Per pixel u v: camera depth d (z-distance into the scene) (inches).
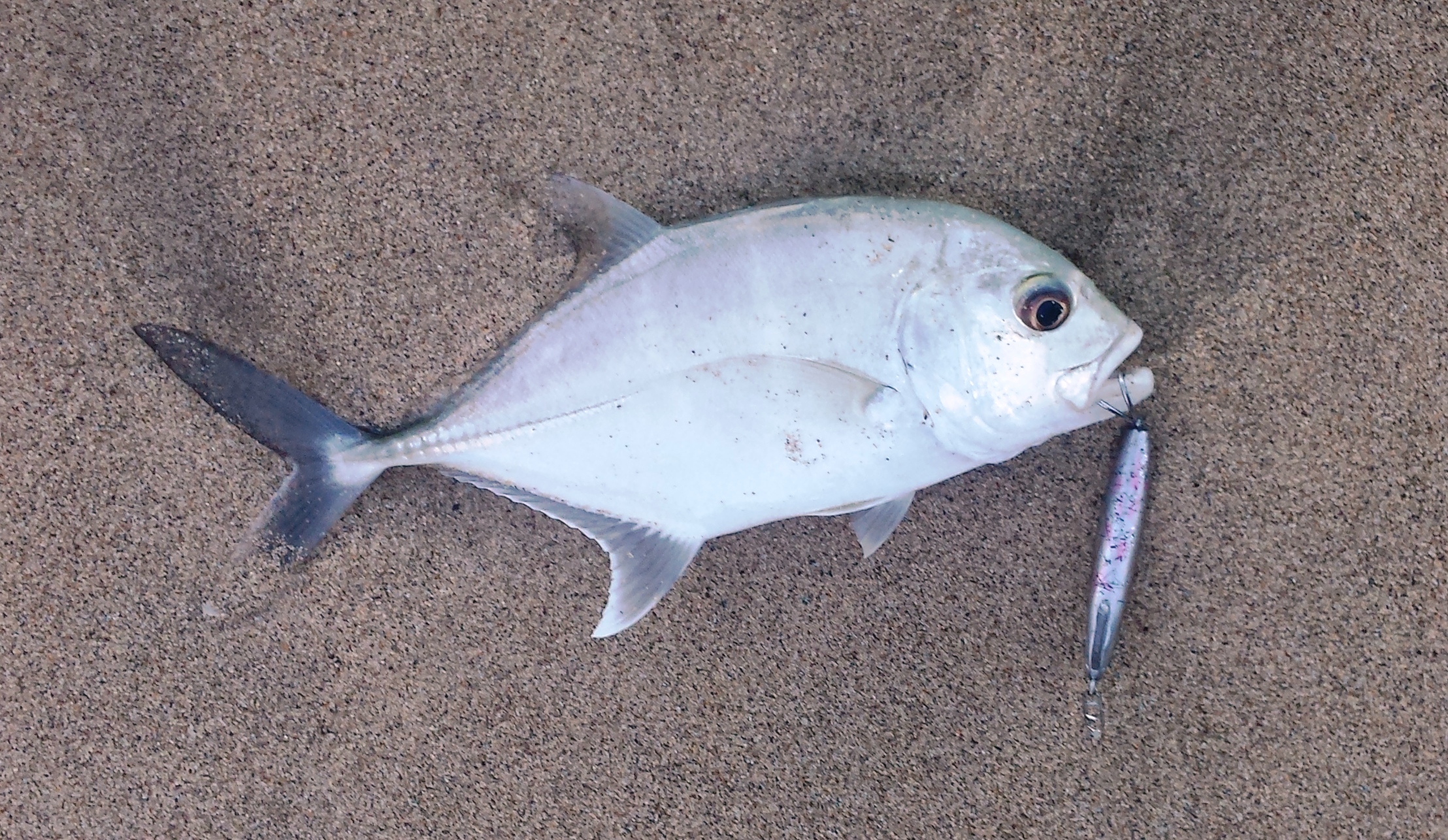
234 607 19.0
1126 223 18.5
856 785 19.0
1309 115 18.3
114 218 18.7
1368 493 18.5
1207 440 18.6
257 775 19.2
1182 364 18.6
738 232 17.5
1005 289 17.1
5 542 18.9
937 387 17.3
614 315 17.6
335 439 18.2
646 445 17.8
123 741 19.1
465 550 19.0
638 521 18.1
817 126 18.5
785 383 17.4
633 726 19.1
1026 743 18.9
